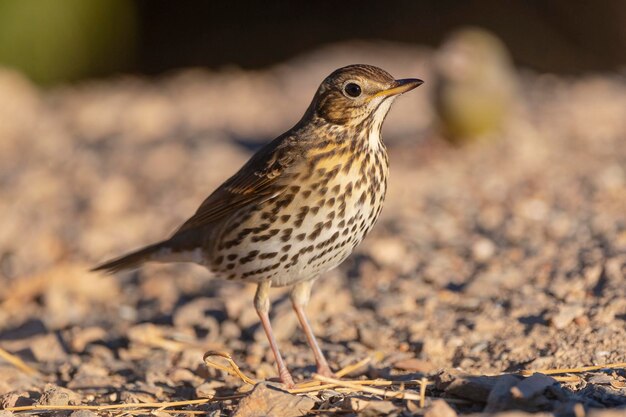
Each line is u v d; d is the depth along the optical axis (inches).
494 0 1333.7
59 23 1163.3
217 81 1229.1
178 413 324.8
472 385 298.5
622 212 551.5
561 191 621.0
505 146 763.4
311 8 1429.6
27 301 516.4
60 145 896.9
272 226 350.6
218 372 374.6
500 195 627.8
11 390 366.0
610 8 1262.3
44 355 418.3
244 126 952.3
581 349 360.2
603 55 1279.5
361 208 350.9
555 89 1051.9
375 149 354.9
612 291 408.5
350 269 499.5
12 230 639.8
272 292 467.5
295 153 349.1
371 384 332.5
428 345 381.7
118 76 1284.4
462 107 754.8
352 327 416.2
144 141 898.1
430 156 756.0
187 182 737.0
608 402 290.4
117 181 739.4
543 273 449.4
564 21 1285.7
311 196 345.4
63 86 1184.2
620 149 737.0
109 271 411.2
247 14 1427.2
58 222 653.3
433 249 515.8
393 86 349.7
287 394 306.3
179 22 1402.6
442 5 1385.3
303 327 370.3
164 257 400.2
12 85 1075.9
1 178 781.9
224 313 450.3
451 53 762.2
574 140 782.5
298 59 1338.6
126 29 1300.4
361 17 1416.1
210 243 375.9
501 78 772.6
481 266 478.3
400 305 429.4
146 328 431.5
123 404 334.0
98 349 416.8
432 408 280.8
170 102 1092.5
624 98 968.3
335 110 349.1
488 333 390.3
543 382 290.0
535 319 396.8
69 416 324.2
